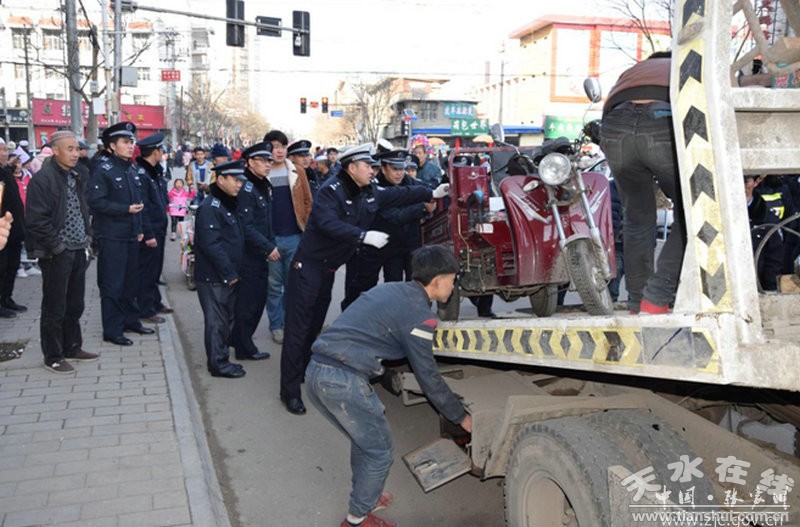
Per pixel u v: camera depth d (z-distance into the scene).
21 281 9.27
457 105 58.59
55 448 4.16
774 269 4.36
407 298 3.29
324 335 3.41
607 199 5.04
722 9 2.06
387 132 64.19
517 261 4.93
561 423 2.75
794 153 2.20
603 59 44.81
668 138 3.10
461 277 5.55
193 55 75.31
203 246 5.79
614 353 2.42
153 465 3.98
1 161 7.19
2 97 50.28
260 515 3.82
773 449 3.04
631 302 3.85
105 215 6.20
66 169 5.26
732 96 2.07
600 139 3.51
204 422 5.13
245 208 6.23
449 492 4.12
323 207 5.00
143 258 7.30
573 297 8.87
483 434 3.37
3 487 3.67
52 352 5.52
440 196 5.97
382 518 3.81
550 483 2.81
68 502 3.54
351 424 3.30
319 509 3.88
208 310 6.02
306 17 18.80
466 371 4.27
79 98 16.98
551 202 4.31
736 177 2.04
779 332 2.27
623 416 2.76
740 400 3.31
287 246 7.24
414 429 5.02
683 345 2.09
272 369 6.43
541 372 3.79
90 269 10.40
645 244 3.73
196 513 3.47
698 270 2.11
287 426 5.07
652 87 3.17
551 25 44.34
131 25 55.19
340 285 10.32
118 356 6.05
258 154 6.42
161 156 7.70
